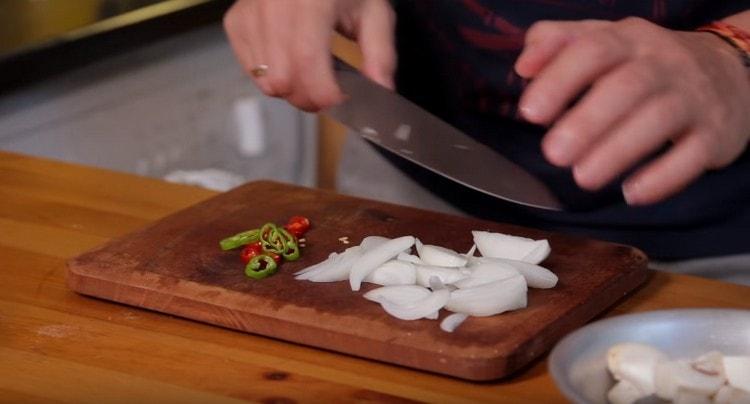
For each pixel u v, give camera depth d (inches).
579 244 48.9
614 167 41.9
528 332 41.8
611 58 41.8
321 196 53.2
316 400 39.8
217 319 43.7
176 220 50.3
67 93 75.0
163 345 42.7
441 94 62.9
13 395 39.7
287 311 43.0
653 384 38.1
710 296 47.0
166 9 79.5
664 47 42.8
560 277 45.9
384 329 41.9
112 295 45.2
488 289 43.0
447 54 61.5
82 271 45.5
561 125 41.4
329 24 51.1
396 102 51.1
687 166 43.2
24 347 42.3
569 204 59.4
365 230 49.9
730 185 57.8
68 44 72.9
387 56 52.3
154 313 44.8
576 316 43.6
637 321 39.8
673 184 43.4
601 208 59.2
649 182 43.4
